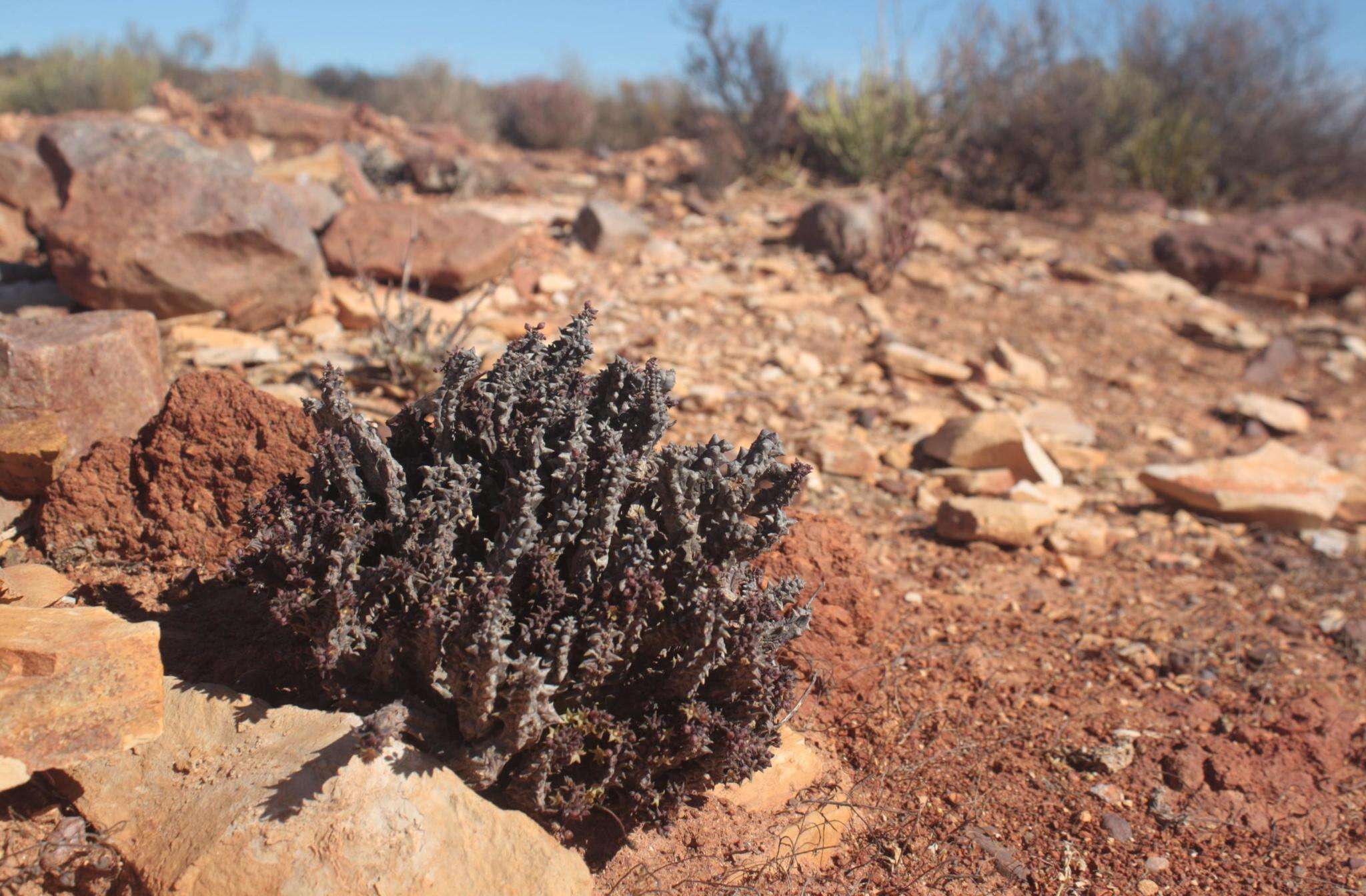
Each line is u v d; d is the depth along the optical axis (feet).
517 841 1.31
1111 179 6.88
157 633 1.46
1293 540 2.93
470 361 1.50
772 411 3.31
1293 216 5.77
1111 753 1.85
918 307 4.58
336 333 3.26
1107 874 1.61
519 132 8.91
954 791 1.74
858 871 1.56
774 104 6.69
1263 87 7.92
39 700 1.34
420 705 1.41
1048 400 3.84
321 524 1.38
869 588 1.99
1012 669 2.10
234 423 1.86
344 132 7.35
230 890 1.21
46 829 1.33
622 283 4.26
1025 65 6.86
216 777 1.32
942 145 6.76
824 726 1.85
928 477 3.02
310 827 1.24
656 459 1.47
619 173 7.07
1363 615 2.48
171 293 3.04
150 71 9.48
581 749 1.39
